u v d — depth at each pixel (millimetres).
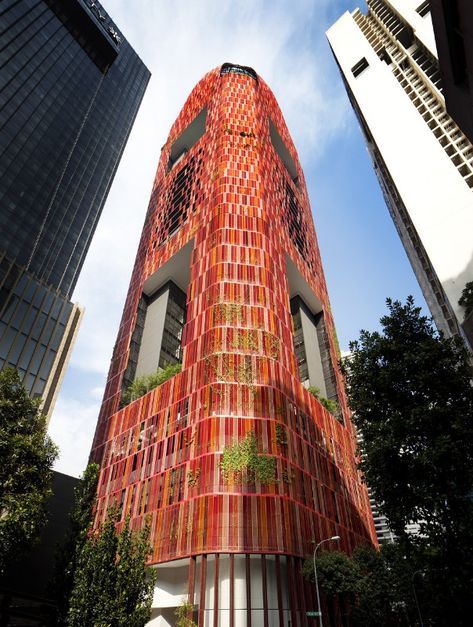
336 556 41656
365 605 40875
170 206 92562
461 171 73812
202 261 66625
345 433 72812
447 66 19109
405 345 22172
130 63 155250
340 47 124812
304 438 54906
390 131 89562
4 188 87562
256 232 68625
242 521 41625
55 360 81750
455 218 66812
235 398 50250
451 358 21062
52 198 99812
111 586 21156
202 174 84250
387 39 115375
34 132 101000
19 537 23297
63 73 118562
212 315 58094
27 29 110688
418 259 85000
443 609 17844
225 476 44344
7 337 74375
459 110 20391
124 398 69000
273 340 57000
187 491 45469
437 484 18438
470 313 31188
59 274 93812
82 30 132875
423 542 18219
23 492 25000
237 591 39312
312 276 90688
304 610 40188
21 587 37625
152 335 78062
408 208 74125
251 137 85750
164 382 60000
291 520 43688
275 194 83938
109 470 59531
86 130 120438
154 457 53156
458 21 16891
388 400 21812
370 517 70000
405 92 96750
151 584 22891
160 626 43875
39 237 92000
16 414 27281
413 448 19750
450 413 19203
